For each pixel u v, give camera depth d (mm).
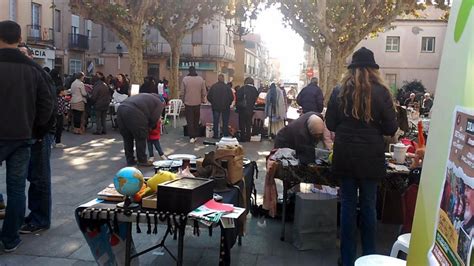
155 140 8305
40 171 4402
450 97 1383
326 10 17641
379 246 4402
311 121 4582
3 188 6043
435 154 1491
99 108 12156
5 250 3914
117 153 9234
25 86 3828
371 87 3404
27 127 3850
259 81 78062
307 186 5004
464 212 1229
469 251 1185
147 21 19562
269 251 4191
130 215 2875
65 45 35750
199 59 41312
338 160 3516
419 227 1609
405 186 4156
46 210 4477
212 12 20828
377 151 3453
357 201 3982
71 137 11547
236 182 3861
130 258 3127
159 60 40938
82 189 6188
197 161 3949
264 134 13094
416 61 35594
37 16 31359
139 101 7660
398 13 17984
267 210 5020
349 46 18422
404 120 5453
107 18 16312
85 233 3098
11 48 3811
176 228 2883
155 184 3100
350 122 3500
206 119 12906
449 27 1437
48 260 3779
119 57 38312
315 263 3939
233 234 3389
